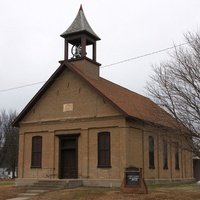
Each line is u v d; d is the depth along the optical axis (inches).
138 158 1272.1
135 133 1272.1
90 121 1277.1
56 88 1370.6
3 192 1182.9
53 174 1318.9
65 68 1350.9
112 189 1113.4
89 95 1295.5
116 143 1217.4
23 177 1385.3
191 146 772.0
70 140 1321.4
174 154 1549.0
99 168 1234.0
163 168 1440.7
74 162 1298.0
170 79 939.3
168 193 1001.5
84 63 1348.4
